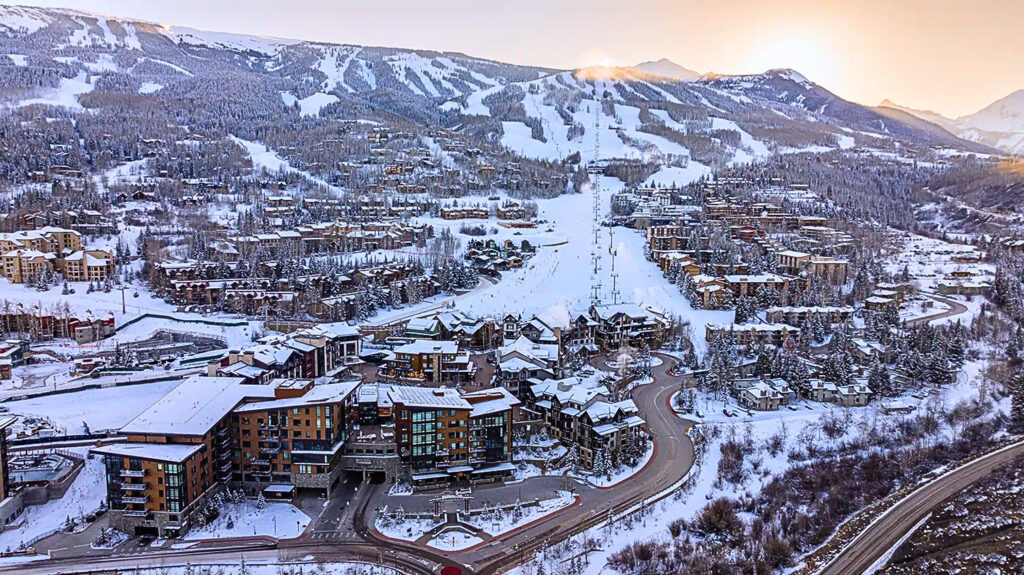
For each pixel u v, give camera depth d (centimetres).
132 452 11244
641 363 19500
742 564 10725
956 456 14488
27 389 16100
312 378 17325
